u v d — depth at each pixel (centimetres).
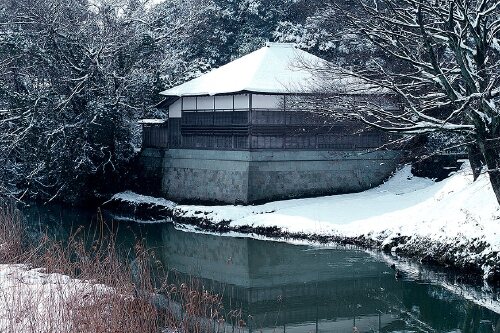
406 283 2000
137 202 3688
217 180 3369
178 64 4819
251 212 3058
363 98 2802
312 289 1991
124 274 1689
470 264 2041
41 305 1392
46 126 3844
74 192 3984
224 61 5616
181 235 2928
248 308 1781
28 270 1691
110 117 3847
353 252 2438
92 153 3891
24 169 4038
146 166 3950
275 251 2519
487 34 2006
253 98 3195
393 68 2922
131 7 4425
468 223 2184
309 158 3284
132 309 1383
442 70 2003
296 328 1619
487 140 1886
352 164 3366
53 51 3953
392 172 3438
